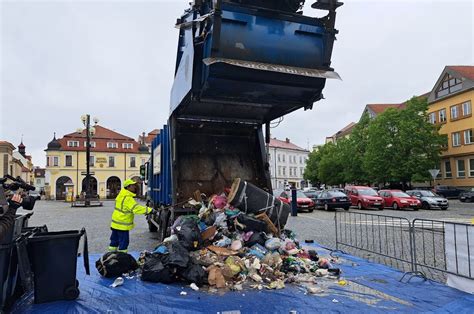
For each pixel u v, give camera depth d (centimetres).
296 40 631
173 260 552
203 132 922
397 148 3303
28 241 470
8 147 4741
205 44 619
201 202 804
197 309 443
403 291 521
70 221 1717
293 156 8675
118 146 6122
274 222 726
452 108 3747
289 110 812
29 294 502
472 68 3781
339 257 764
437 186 3506
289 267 602
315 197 2491
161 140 1004
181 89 759
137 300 475
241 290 517
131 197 704
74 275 483
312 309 444
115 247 697
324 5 639
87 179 3125
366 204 2266
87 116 3100
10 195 431
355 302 471
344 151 4116
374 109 5597
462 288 531
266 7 648
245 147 953
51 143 5719
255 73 603
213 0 595
